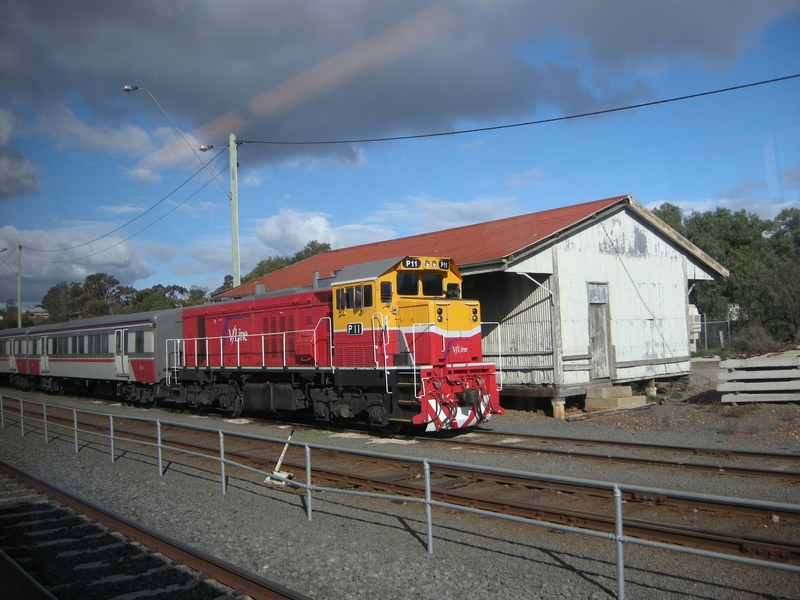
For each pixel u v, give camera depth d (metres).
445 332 14.16
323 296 16.61
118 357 25.06
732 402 17.02
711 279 24.20
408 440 14.30
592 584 5.96
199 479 11.41
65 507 9.84
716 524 7.64
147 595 6.28
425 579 6.27
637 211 20.72
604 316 19.64
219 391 20.25
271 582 6.14
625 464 10.89
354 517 8.55
